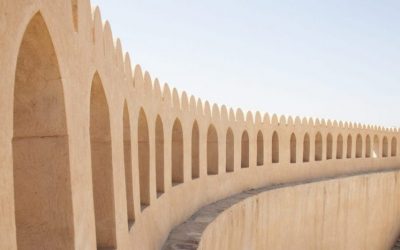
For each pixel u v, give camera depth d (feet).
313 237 47.16
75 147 10.82
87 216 11.71
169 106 26.71
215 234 27.76
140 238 18.57
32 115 10.11
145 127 21.81
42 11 8.73
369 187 57.47
